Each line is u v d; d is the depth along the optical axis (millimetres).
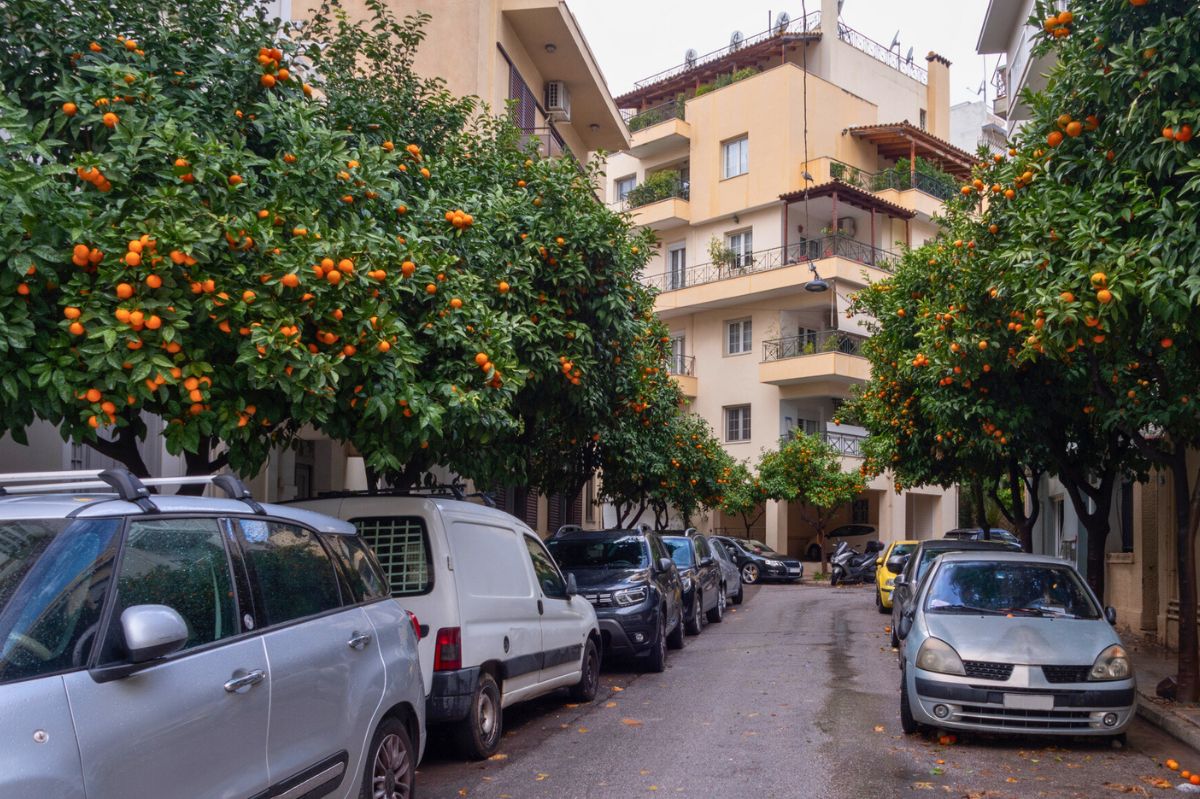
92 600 3863
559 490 20109
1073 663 8156
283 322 6426
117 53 8094
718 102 39219
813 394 35812
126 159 6668
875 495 40000
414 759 6070
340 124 10258
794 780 7293
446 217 9297
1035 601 9297
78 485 4789
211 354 6680
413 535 7754
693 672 12938
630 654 12562
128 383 5930
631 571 13203
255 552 4930
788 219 36844
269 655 4609
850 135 38250
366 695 5379
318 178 7789
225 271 6539
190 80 8289
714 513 40312
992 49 26781
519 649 8656
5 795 3154
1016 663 8141
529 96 23375
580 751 8344
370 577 6125
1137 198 8000
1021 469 18641
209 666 4211
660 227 40594
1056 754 8148
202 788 4035
